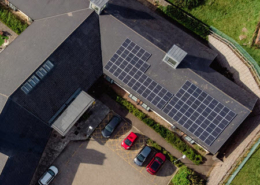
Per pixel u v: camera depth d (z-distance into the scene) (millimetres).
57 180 45906
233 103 43562
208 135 43156
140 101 48562
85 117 48594
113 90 49938
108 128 47625
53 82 44312
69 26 46500
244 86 48469
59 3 48812
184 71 45375
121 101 49125
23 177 40750
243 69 48188
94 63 47094
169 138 47531
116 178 46625
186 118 44031
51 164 46375
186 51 47250
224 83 45719
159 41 47062
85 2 48156
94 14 47531
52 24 47406
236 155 43250
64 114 44625
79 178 46312
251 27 49812
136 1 50469
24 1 49844
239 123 42969
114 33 47375
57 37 45781
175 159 46938
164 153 47250
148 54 46062
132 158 47656
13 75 43438
